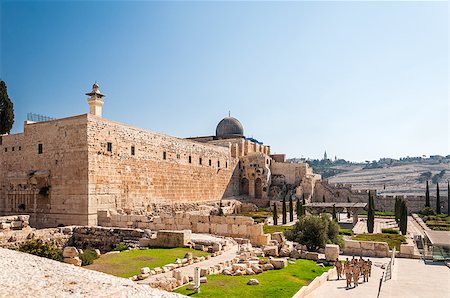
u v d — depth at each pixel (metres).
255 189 89.50
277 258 29.12
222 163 77.00
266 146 102.69
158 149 54.12
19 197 45.91
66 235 34.94
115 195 44.84
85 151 41.12
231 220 35.22
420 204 90.44
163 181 54.97
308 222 37.84
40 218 43.75
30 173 44.81
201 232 36.22
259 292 17.75
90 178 41.09
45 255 25.62
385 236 48.28
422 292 22.39
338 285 24.73
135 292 8.86
